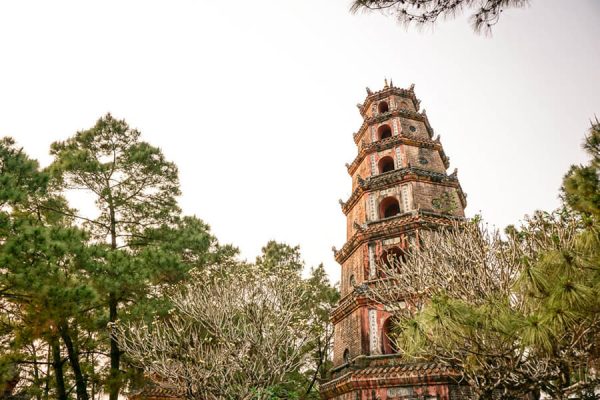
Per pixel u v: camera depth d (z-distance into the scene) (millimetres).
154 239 25547
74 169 24250
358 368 21250
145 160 26031
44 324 15773
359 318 22891
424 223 23984
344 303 24547
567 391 10102
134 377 20062
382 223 25672
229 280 22219
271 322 20438
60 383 20484
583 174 9656
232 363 18766
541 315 7398
